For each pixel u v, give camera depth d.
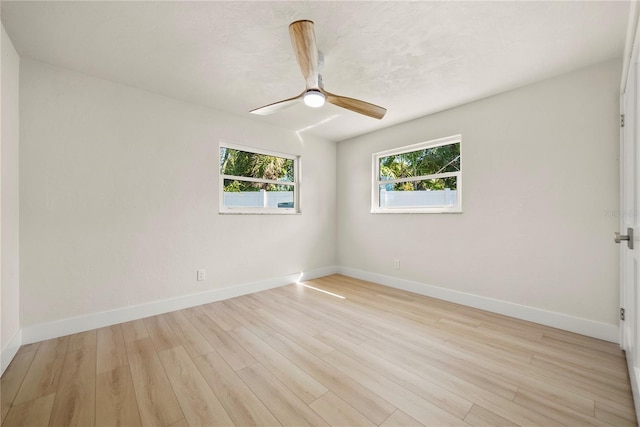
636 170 1.38
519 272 2.52
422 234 3.28
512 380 1.59
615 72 2.05
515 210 2.54
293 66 2.19
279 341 2.09
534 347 1.98
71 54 2.02
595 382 1.57
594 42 1.86
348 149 4.21
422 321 2.46
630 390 1.50
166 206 2.72
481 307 2.76
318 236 4.14
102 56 2.05
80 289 2.27
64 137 2.20
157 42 1.88
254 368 1.73
